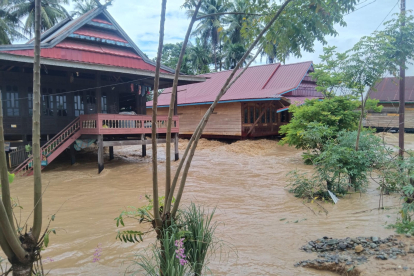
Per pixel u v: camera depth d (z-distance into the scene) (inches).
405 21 339.3
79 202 342.6
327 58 566.9
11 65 489.4
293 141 554.6
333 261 178.9
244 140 818.8
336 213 286.2
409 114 1092.5
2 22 997.2
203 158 638.5
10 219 115.0
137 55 594.9
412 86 1123.3
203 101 880.9
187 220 147.6
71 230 254.8
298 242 219.3
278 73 950.4
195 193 371.9
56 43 504.7
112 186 420.2
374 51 335.3
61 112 579.5
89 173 509.0
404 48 335.9
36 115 122.7
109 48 565.9
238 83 976.3
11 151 525.3
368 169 351.3
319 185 358.6
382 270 160.1
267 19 179.5
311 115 550.9
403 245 186.7
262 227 254.7
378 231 231.1
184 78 611.2
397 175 309.6
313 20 174.7
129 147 847.7
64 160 629.6
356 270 165.2
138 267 187.8
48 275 181.6
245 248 212.4
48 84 567.2
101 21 552.1
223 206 318.7
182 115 984.3
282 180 437.7
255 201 335.9
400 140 406.0
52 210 313.4
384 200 324.2
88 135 542.6
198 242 142.1
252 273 176.1
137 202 336.5
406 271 155.5
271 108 912.3
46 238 123.6
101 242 228.8
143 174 495.5
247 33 187.2
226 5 187.0
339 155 347.9
